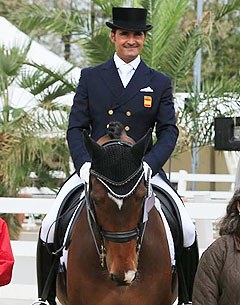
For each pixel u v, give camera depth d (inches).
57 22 863.1
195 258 406.9
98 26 928.9
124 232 331.6
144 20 401.4
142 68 405.1
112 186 329.7
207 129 871.7
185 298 405.1
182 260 405.4
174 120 404.2
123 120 398.9
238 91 871.7
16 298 569.9
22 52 877.8
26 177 831.7
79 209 382.0
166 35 857.5
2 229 380.5
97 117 401.4
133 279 340.8
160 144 393.1
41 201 561.6
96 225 341.7
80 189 400.8
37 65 882.1
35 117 828.6
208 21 892.6
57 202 406.0
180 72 879.7
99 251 350.6
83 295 366.9
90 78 404.2
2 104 866.8
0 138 820.0
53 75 883.4
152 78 403.9
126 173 331.3
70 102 879.1
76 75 918.4
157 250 369.4
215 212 555.2
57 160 853.2
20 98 897.5
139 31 398.6
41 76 893.2
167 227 386.6
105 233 333.7
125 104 399.2
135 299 361.1
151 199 358.3
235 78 895.1
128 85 400.8
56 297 448.8
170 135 397.4
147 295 364.2
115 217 330.3
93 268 361.4
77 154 389.1
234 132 441.1
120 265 331.3
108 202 329.7
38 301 401.1
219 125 441.7
